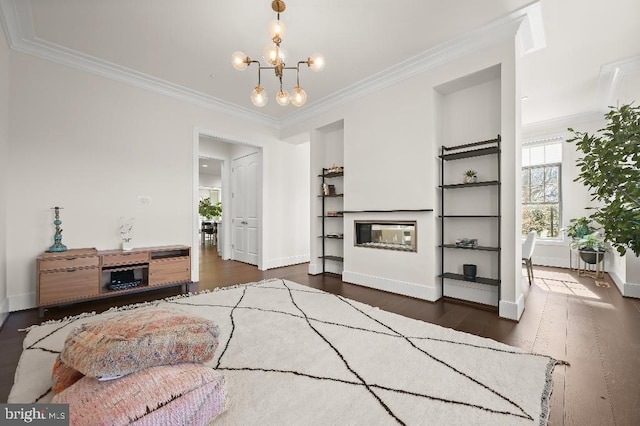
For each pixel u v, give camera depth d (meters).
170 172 3.86
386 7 2.39
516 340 2.11
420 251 3.23
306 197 5.76
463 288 3.17
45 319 2.54
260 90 2.39
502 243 2.65
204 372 1.29
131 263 3.14
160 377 1.20
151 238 3.67
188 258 3.54
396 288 3.42
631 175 1.70
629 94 3.38
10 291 2.74
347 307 2.81
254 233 5.46
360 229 3.95
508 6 2.39
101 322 1.41
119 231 3.42
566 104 4.36
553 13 2.46
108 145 3.35
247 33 2.74
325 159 4.79
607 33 2.73
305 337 2.11
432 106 3.15
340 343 2.01
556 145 5.10
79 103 3.16
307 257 5.75
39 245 2.91
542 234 5.25
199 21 2.56
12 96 2.78
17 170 2.80
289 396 1.42
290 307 2.80
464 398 1.40
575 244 4.41
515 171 2.58
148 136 3.67
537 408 1.33
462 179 3.22
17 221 2.79
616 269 3.90
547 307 2.88
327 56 3.14
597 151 1.80
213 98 4.21
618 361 1.80
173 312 1.56
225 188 6.25
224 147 6.22
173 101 3.91
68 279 2.76
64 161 3.06
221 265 5.37
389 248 3.52
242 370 1.66
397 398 1.41
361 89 3.80
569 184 4.90
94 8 2.37
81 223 3.16
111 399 1.08
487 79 2.97
